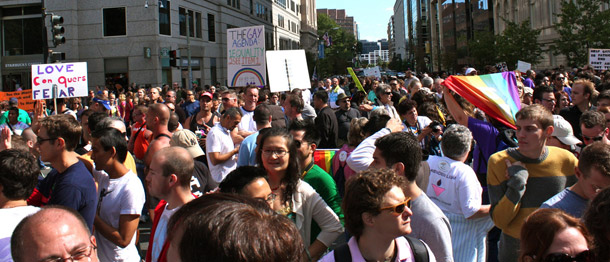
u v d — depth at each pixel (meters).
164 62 33.56
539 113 3.96
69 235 2.21
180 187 3.46
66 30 32.97
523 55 37.09
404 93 13.96
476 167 5.51
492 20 67.50
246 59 12.65
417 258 2.83
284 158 3.72
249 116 8.88
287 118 10.00
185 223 1.61
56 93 11.47
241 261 1.51
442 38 105.88
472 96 5.59
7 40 33.84
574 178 4.05
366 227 2.73
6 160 3.33
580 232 2.31
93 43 33.12
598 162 3.24
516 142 5.31
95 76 33.25
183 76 36.50
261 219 1.63
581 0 30.25
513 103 5.64
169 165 3.43
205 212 1.61
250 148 5.69
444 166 4.32
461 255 4.24
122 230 4.15
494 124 5.78
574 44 30.75
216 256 1.51
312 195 3.83
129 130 13.39
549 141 5.38
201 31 39.47
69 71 11.53
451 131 4.36
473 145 6.53
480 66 42.84
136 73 32.97
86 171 3.97
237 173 3.30
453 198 4.24
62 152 3.94
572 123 7.65
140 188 4.30
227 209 1.62
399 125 4.81
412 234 3.37
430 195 4.37
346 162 5.05
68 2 32.81
